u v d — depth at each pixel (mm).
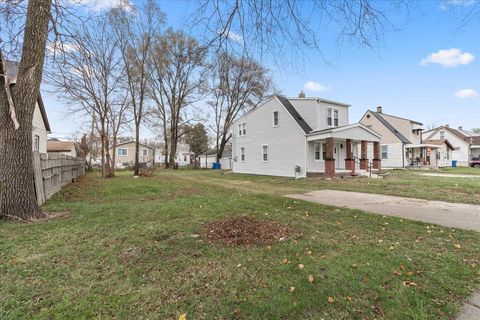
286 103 19344
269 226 4844
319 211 6305
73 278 2920
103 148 16969
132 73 17547
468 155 38438
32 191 5453
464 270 3127
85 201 7777
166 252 3658
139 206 6793
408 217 5754
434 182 12516
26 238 4180
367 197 8641
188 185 12508
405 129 31031
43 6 5410
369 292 2658
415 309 2391
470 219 5570
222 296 2598
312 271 3088
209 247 3846
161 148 57062
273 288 2730
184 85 32500
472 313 2348
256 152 21875
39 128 16906
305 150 17281
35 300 2490
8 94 5137
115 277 2953
